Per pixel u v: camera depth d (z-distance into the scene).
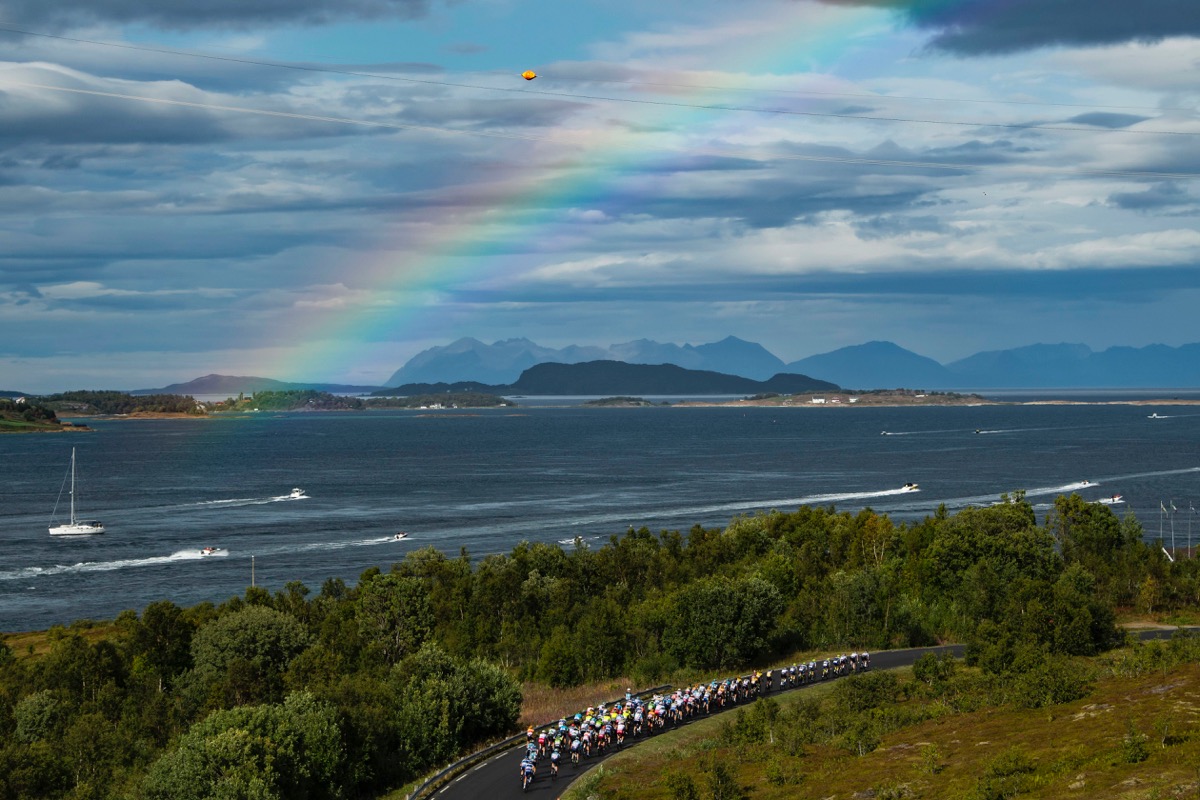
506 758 88.50
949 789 66.50
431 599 140.00
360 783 85.50
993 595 133.38
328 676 104.38
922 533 168.62
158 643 124.12
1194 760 62.31
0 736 100.69
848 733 84.38
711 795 70.69
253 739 77.06
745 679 109.12
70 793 89.25
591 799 72.62
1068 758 66.88
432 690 93.44
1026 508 171.62
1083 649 110.19
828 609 133.75
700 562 163.00
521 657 131.12
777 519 190.38
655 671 120.69
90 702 109.75
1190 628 130.62
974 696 93.06
